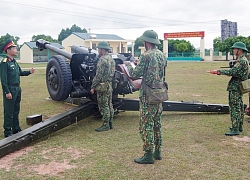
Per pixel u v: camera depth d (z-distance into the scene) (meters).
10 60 4.61
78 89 5.57
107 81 4.90
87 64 5.57
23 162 3.65
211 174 3.25
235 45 4.54
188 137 4.56
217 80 12.84
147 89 3.41
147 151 3.53
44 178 3.20
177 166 3.46
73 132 4.93
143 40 3.45
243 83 4.54
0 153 3.65
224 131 4.88
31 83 12.41
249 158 3.71
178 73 16.72
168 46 47.16
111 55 5.53
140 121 3.53
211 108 6.02
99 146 4.20
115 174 3.26
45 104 7.42
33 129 4.20
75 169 3.42
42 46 6.84
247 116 5.95
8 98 4.55
